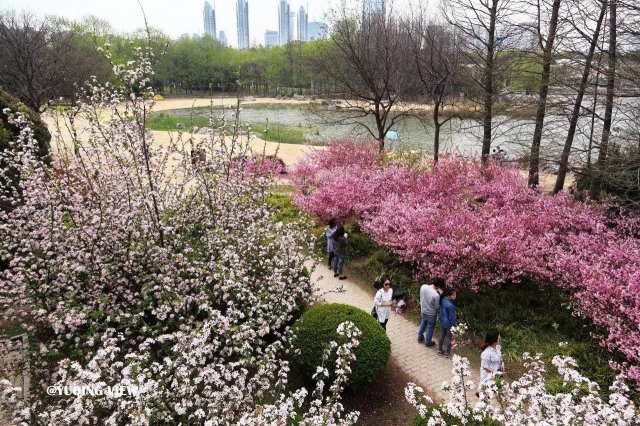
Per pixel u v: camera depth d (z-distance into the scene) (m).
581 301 7.41
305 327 6.43
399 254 10.11
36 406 4.64
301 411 6.00
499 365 5.90
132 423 3.86
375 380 6.52
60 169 7.21
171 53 59.03
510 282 9.04
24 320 7.09
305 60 25.67
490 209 10.38
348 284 10.10
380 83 20.22
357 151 16.22
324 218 12.35
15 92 23.03
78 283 6.15
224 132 8.22
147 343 4.54
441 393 6.54
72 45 31.88
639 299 6.53
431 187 11.90
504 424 3.99
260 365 4.86
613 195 10.56
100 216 6.13
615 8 9.88
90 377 3.96
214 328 5.20
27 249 6.25
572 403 4.01
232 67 63.44
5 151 6.62
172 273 6.02
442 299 7.39
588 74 10.62
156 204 6.60
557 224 9.82
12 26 26.39
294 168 16.52
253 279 6.41
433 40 16.94
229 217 7.11
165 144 20.62
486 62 13.77
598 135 11.66
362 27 18.88
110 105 7.07
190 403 4.25
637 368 5.94
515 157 14.84
